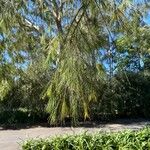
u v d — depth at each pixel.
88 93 5.04
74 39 5.15
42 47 12.48
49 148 6.72
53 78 5.07
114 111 16.69
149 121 16.81
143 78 17.97
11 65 13.27
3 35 9.34
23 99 16.28
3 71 13.43
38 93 15.98
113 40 5.70
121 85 16.75
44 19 11.09
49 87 5.02
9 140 12.41
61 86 4.96
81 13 5.25
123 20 5.63
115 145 6.49
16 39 10.31
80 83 4.97
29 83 15.96
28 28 13.82
